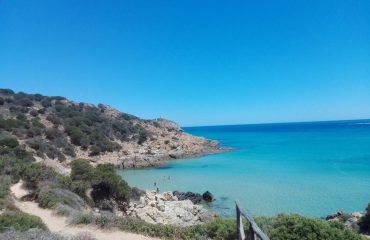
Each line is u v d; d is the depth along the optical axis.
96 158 69.88
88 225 17.41
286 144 105.19
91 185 30.95
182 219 29.31
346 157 68.38
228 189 43.47
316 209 32.38
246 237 11.93
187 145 94.81
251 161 70.12
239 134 184.62
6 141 52.25
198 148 93.50
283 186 43.03
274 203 34.97
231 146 106.06
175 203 33.91
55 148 64.88
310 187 41.78
